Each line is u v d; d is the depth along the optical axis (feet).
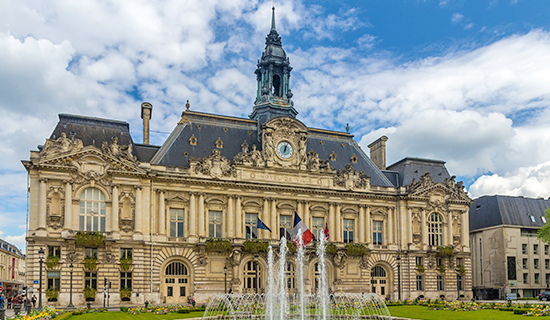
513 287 333.42
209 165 255.29
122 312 185.06
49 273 221.25
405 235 293.84
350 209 284.82
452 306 203.31
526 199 365.61
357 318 169.37
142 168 241.96
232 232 255.09
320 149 300.61
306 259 264.52
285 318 173.47
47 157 225.15
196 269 244.83
